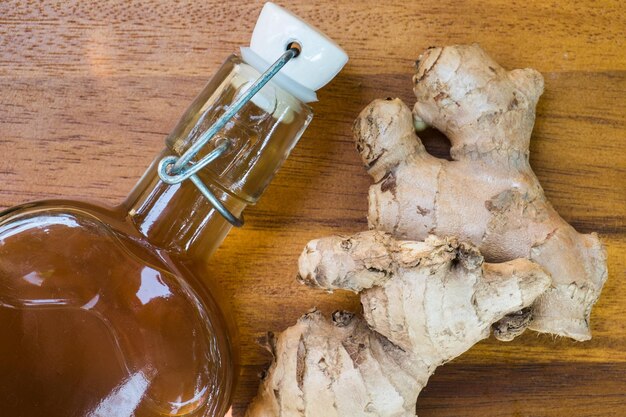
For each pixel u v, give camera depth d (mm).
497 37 301
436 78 277
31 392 255
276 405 280
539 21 301
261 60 248
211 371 259
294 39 243
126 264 252
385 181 283
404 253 259
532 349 310
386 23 299
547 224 279
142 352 254
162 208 255
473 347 309
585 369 311
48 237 251
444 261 255
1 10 293
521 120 282
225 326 264
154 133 298
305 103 260
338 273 261
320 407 273
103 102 297
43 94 296
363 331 279
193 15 296
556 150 304
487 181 280
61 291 251
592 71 303
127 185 299
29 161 297
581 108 304
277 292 304
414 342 266
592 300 282
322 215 303
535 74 285
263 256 303
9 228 251
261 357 305
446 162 285
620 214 306
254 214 302
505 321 276
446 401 308
